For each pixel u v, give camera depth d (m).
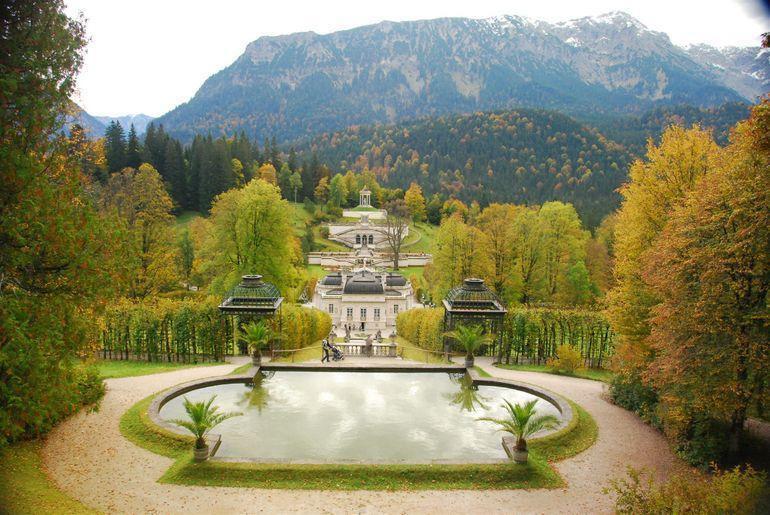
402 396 28.73
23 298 16.27
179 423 19.61
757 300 19.34
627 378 26.33
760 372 18.66
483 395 28.95
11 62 16.72
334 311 72.31
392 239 126.88
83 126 25.48
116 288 19.36
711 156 28.72
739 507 14.27
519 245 58.09
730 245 18.88
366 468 19.42
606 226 93.62
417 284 95.19
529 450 21.47
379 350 41.03
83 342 18.34
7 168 15.38
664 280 21.39
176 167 120.56
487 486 18.95
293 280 59.41
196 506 17.05
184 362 34.72
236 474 18.88
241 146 163.75
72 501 16.67
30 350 15.35
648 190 32.12
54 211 16.73
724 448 20.44
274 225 52.66
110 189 53.19
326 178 179.75
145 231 51.03
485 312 37.44
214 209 54.47
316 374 32.12
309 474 19.08
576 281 58.34
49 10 17.62
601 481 19.59
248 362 34.44
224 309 36.22
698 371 19.39
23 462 18.64
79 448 20.38
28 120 16.56
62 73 18.20
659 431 24.00
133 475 18.77
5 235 16.12
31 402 15.52
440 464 19.81
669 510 14.74
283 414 25.81
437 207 171.00
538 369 34.59
